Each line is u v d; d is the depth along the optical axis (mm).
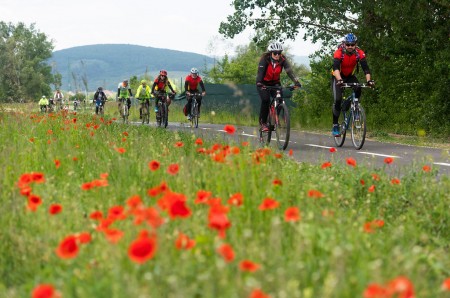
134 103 37719
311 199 5730
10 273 4418
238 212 5051
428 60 24266
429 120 23188
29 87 149625
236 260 3809
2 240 4801
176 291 3260
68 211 5492
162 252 3645
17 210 5320
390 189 7531
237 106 39438
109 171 7656
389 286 2871
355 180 7836
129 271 3590
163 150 9195
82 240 3988
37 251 4488
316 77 30359
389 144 18547
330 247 4105
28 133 13742
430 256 4957
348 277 3514
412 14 23375
